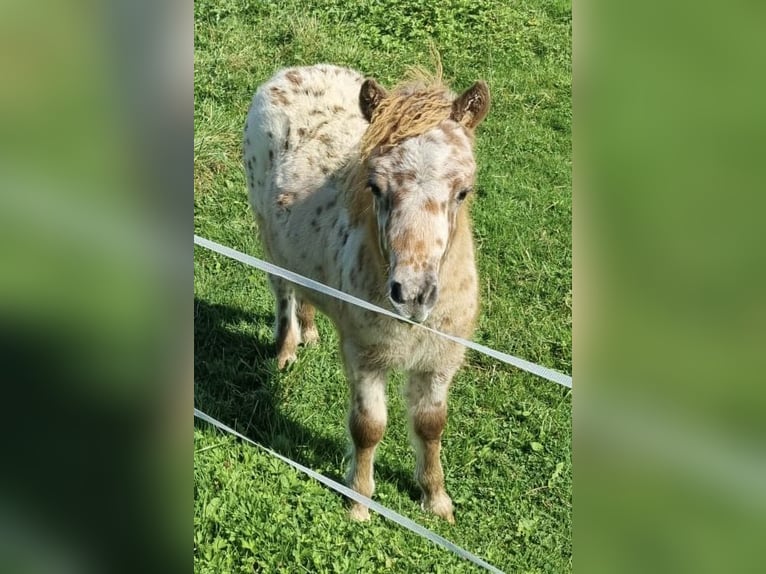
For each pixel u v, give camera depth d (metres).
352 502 4.14
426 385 4.08
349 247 3.97
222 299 5.46
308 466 4.46
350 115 4.78
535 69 7.37
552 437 4.52
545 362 4.98
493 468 4.40
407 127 3.43
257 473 4.20
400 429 4.77
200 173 6.24
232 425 4.64
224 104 6.96
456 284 3.75
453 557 3.85
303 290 4.59
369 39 7.65
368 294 3.79
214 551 3.71
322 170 4.53
